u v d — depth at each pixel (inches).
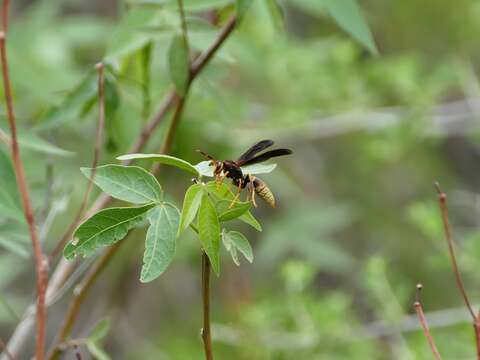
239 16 26.3
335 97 55.5
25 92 39.8
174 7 29.3
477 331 23.9
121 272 50.9
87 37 52.8
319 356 43.5
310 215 56.2
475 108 54.0
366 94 56.2
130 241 48.1
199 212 21.7
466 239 43.5
